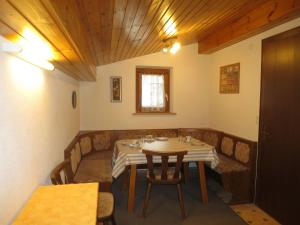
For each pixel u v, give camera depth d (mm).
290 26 2553
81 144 3566
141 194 3275
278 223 2668
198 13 2305
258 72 3121
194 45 4445
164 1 1686
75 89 3678
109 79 4195
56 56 1678
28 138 1593
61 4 864
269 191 2861
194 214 2742
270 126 2848
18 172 1417
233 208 3018
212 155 2920
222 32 3572
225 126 3990
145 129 4309
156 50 4039
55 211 1336
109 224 2473
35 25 998
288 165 2559
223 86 4031
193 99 4516
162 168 2621
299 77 2408
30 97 1638
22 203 1481
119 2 1475
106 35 2154
